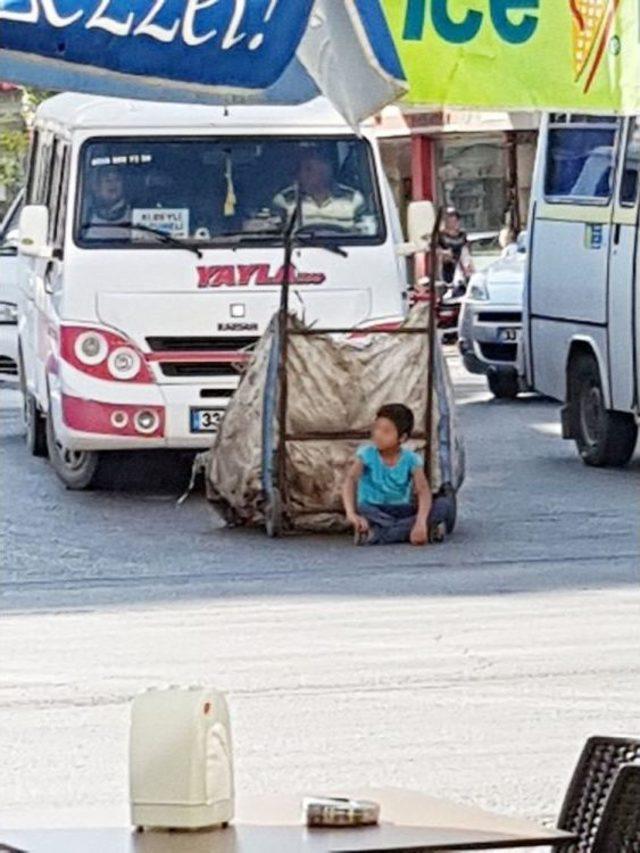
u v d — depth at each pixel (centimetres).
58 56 599
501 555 1380
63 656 1060
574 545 1419
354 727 896
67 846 418
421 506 1432
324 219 1560
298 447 1467
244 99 683
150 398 1551
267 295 1551
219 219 1560
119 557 1398
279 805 455
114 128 1568
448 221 3162
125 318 1550
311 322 1535
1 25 594
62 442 1595
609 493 1672
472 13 675
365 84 639
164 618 1167
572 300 1820
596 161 1780
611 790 464
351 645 1076
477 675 997
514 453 1948
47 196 1711
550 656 1039
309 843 418
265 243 1553
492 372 2391
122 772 824
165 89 646
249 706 938
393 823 439
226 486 1495
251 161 1569
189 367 1553
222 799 432
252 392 1481
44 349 1697
